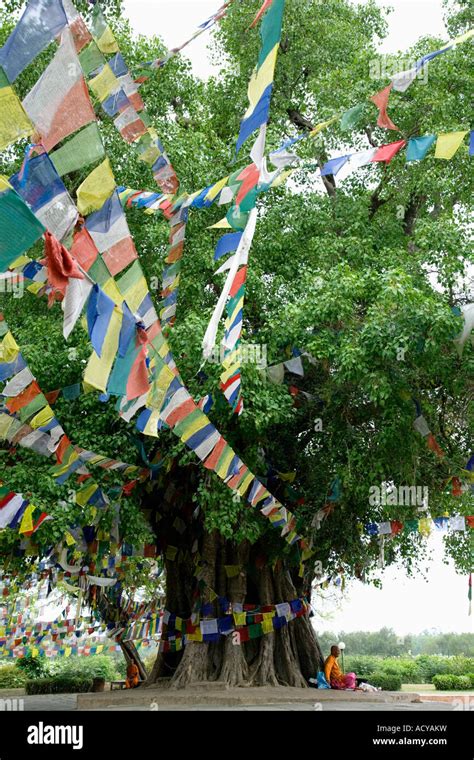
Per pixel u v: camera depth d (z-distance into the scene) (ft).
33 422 29.14
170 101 48.91
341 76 46.80
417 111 44.62
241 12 51.26
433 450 42.68
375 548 51.65
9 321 42.98
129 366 20.66
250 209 22.39
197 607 49.80
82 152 16.46
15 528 37.86
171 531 53.62
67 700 59.52
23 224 14.48
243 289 24.79
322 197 47.03
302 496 47.01
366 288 39.99
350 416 44.73
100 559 50.60
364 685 51.85
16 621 64.95
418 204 50.16
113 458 40.73
